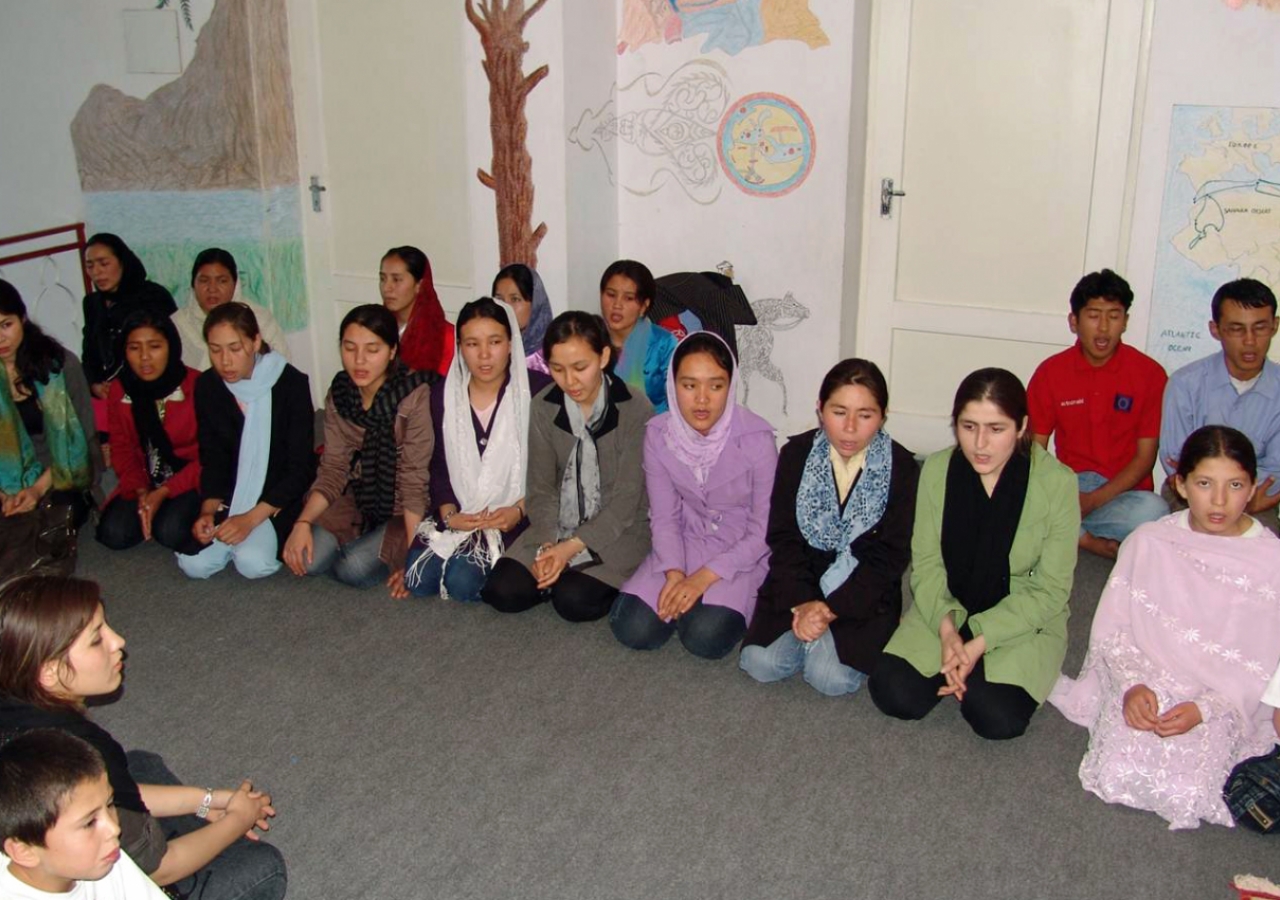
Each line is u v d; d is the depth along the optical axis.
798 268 4.66
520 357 3.50
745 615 3.19
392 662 3.23
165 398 3.85
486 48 4.60
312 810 2.60
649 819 2.55
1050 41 4.25
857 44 4.36
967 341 4.71
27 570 3.46
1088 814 2.55
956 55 4.41
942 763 2.74
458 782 2.69
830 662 2.98
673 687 3.09
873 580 2.95
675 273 4.62
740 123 4.59
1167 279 4.27
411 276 4.28
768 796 2.62
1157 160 4.17
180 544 3.77
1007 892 2.31
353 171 5.19
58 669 1.89
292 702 3.04
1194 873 2.36
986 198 4.51
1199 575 2.58
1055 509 2.76
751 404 4.91
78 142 5.41
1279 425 3.54
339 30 5.01
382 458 3.62
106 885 1.77
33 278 5.64
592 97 4.67
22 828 1.61
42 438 4.00
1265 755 2.53
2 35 5.35
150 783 2.39
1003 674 2.78
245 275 5.35
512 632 3.39
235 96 5.08
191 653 3.29
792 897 2.31
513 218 4.76
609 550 3.38
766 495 3.11
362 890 2.35
